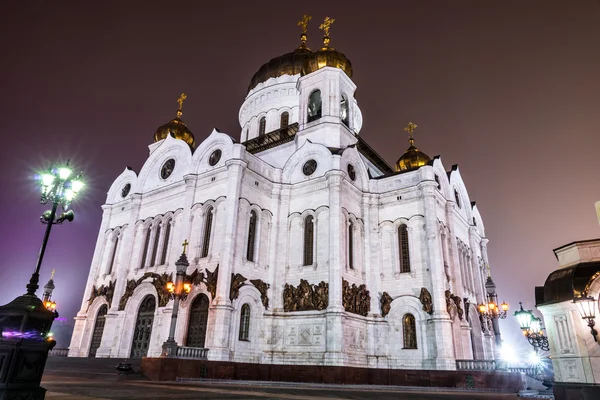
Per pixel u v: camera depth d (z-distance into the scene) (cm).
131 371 2764
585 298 985
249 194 3859
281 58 5919
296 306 3650
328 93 4725
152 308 3831
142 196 4578
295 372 3262
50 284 4647
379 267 4047
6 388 1105
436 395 2244
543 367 2625
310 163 4244
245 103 5994
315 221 3909
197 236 3797
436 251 3753
